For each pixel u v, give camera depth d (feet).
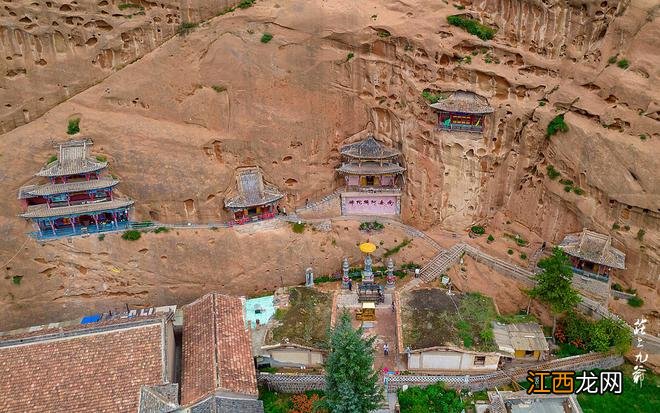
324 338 141.90
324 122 174.81
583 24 147.13
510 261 162.20
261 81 168.45
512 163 163.12
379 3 167.32
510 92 158.10
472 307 146.92
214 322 141.90
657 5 138.82
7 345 128.57
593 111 146.61
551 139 154.20
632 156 140.36
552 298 141.69
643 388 136.98
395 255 174.60
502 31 158.81
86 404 118.83
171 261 168.96
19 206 163.63
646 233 142.72
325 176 179.73
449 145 162.81
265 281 174.09
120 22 169.37
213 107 169.89
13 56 167.32
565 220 157.58
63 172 158.92
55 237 164.14
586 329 143.84
